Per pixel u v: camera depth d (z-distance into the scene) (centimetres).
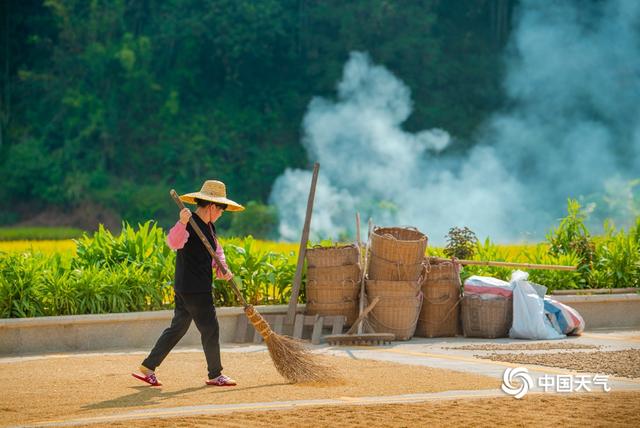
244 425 1032
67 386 1378
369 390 1316
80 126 11356
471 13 12494
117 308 2052
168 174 11144
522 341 2102
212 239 1462
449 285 2225
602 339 2119
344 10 11619
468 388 1334
